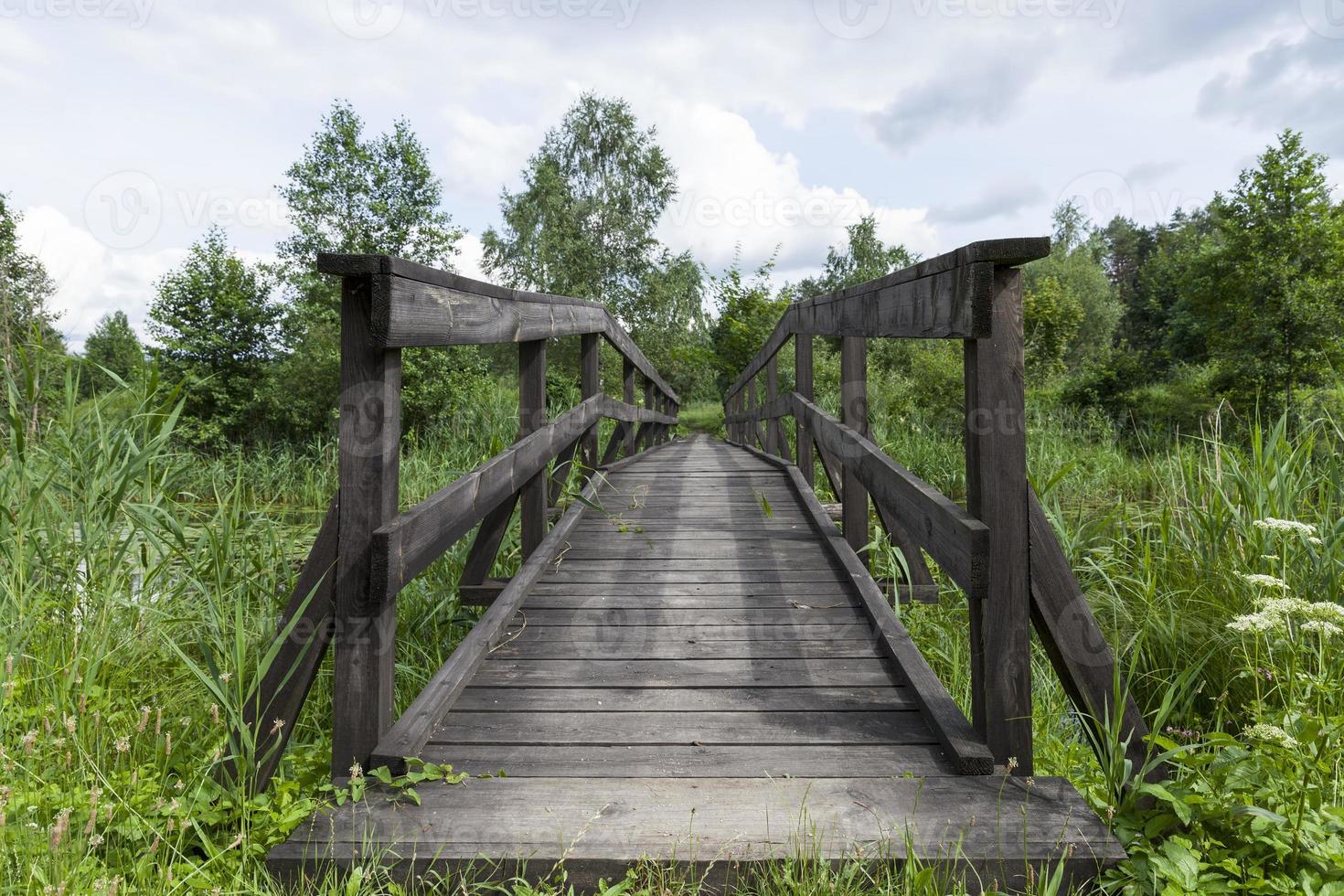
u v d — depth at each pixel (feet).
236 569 9.36
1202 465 12.35
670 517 15.05
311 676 5.82
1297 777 5.29
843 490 12.14
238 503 9.96
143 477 9.59
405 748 5.72
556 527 13.19
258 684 5.58
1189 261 44.19
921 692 6.95
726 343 69.21
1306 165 37.45
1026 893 4.65
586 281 71.51
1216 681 8.89
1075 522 14.03
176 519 9.12
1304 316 36.94
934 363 40.83
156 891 4.57
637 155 73.46
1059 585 5.75
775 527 14.14
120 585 8.49
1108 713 5.77
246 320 38.19
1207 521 10.62
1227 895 4.43
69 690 6.52
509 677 7.69
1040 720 8.10
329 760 6.40
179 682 7.77
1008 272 5.66
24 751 5.58
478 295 7.32
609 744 6.36
